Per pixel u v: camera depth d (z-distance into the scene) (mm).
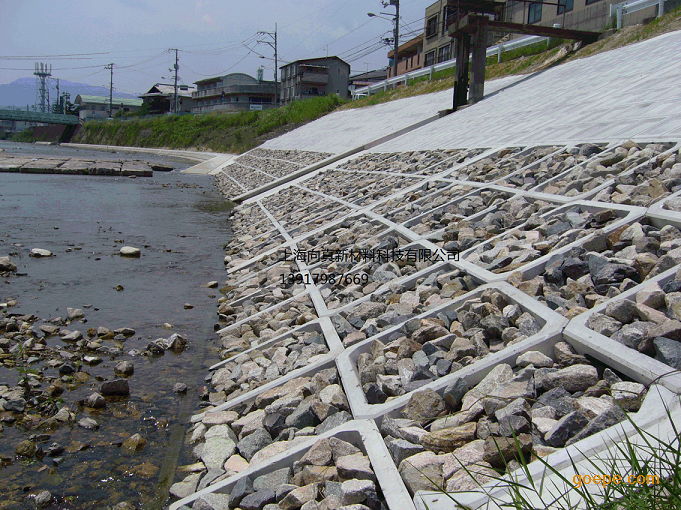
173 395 4383
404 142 16438
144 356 5141
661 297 3125
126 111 105625
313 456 2891
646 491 1793
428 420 2918
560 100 12445
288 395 3771
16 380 4469
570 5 23391
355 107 32719
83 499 3059
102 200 15852
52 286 7195
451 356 3520
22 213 12570
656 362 2553
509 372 3021
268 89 75688
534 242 4953
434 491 2312
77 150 53031
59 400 4188
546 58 19422
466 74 18422
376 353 3916
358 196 10961
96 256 8977
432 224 6754
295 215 11523
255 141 38719
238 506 2824
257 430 3502
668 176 5000
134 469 3352
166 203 16469
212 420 3816
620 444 2146
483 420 2723
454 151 11492
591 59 16031
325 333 4676
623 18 18078
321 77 65312
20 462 3400
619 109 9094
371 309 4812
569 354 3010
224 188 22094
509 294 3984
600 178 5805
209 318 6324
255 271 8039
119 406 4176
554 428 2436
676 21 14992
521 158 8523
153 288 7406
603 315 3141
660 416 2209
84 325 5836
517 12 27891
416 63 42469
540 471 2158
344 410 3387
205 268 8727
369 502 2404
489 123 13367
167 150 52094
